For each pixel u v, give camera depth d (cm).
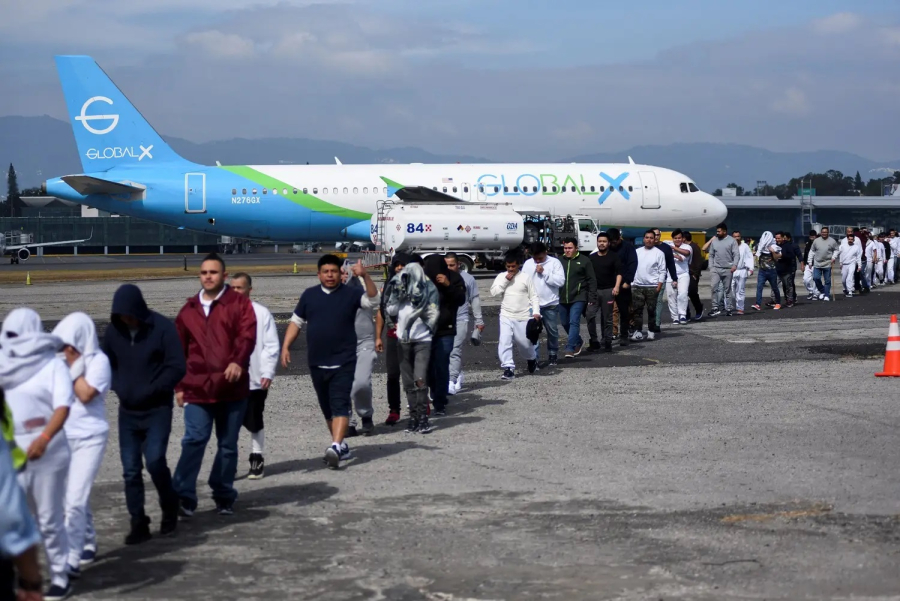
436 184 4669
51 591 639
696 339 2102
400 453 1076
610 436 1138
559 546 729
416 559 706
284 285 3906
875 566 673
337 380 1014
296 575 677
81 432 705
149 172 4669
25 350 627
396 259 1308
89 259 8606
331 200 4634
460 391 1491
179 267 6294
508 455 1051
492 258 4262
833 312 2667
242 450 1106
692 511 819
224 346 831
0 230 10981
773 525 774
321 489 921
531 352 1620
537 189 4725
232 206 4622
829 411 1269
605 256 1919
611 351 1938
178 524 816
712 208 4959
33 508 635
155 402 775
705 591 628
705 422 1210
